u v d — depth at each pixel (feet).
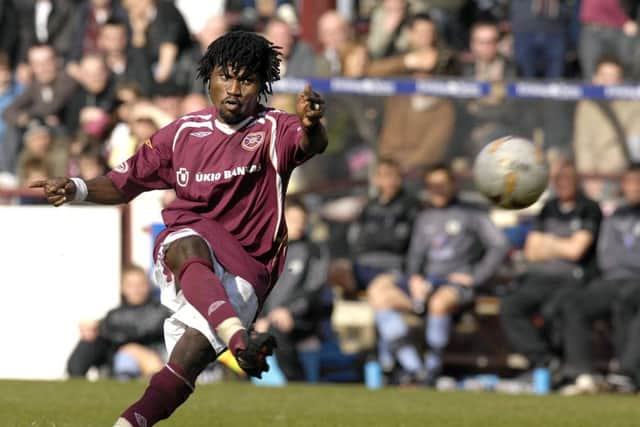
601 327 143.23
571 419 96.68
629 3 186.19
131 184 67.05
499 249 144.97
